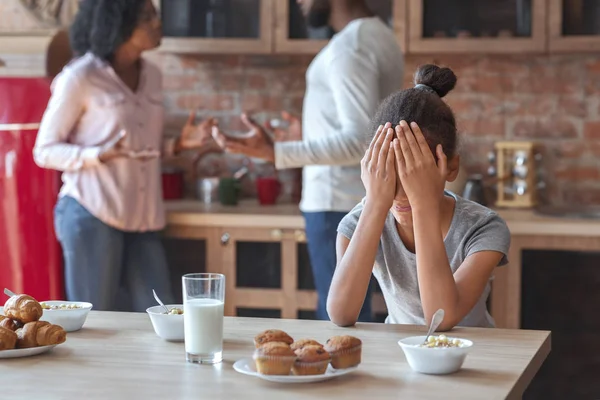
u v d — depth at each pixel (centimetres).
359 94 311
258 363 147
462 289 196
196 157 461
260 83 465
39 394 142
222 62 466
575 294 372
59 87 353
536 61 440
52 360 165
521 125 443
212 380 150
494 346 175
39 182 395
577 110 438
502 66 443
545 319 375
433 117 198
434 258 191
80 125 357
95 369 158
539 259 373
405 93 202
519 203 420
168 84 469
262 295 399
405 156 190
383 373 154
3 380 151
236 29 425
